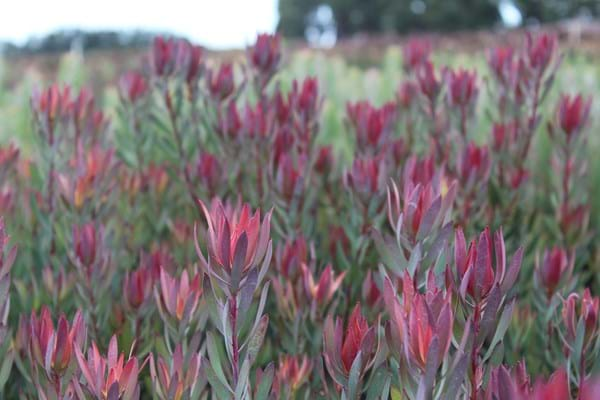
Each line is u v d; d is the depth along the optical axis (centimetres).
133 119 286
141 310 180
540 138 354
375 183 202
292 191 212
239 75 342
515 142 265
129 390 124
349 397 125
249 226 121
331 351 130
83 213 219
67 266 223
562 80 418
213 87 260
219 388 130
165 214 264
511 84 271
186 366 149
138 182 260
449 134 270
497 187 255
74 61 523
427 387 105
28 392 168
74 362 132
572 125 257
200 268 194
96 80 770
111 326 195
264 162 244
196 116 274
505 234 247
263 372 136
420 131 291
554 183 281
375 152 238
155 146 320
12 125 390
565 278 191
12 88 823
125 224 250
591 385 87
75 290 201
